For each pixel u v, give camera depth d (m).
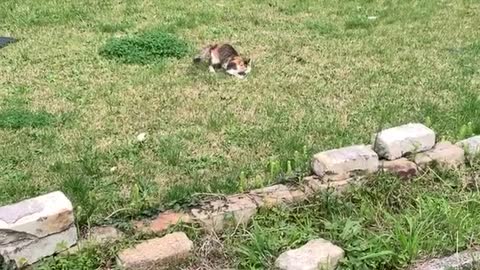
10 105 5.24
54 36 7.01
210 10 8.02
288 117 5.09
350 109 5.26
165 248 3.25
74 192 3.95
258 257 3.25
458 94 5.54
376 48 6.71
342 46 6.77
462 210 3.65
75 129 4.84
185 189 3.96
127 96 5.45
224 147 4.61
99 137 4.72
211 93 5.55
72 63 6.21
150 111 5.18
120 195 3.95
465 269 3.28
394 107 5.25
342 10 8.15
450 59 6.41
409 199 3.79
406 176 3.97
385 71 6.07
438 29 7.41
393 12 8.05
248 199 3.68
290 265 3.12
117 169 4.28
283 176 3.99
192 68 6.11
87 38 6.96
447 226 3.49
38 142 4.62
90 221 3.49
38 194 3.96
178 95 5.49
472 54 6.56
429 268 3.25
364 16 7.88
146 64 6.23
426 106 5.25
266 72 6.04
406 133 4.10
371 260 3.23
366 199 3.73
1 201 3.86
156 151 4.53
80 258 3.20
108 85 5.68
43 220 3.13
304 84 5.76
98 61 6.27
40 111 5.12
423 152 4.11
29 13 7.74
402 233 3.35
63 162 4.34
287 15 7.95
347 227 3.41
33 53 6.46
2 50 6.54
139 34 7.04
